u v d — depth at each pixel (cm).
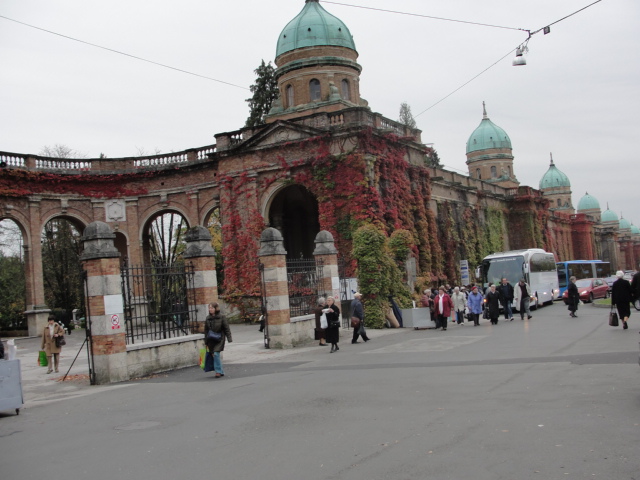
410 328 3055
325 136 3616
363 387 1297
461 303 3128
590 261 6125
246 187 3891
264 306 2395
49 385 1783
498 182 8694
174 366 1905
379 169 3666
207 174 4234
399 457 778
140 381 1719
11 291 5094
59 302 5447
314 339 2525
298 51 4375
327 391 1278
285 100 4444
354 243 3200
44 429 1133
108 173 4259
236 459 824
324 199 3622
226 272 3941
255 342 2606
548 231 7788
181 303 1995
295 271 2512
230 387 1457
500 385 1211
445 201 5375
